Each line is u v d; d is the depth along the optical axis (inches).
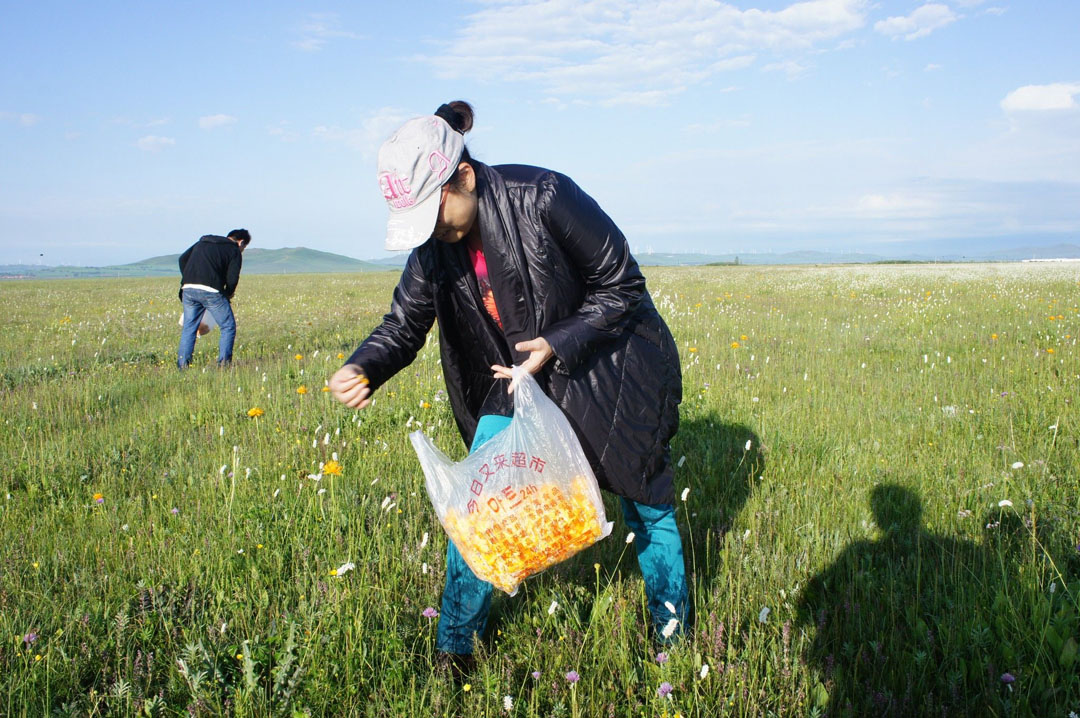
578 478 93.5
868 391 253.6
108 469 184.5
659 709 90.0
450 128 91.4
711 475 172.6
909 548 132.8
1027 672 95.0
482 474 93.7
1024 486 153.6
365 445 200.4
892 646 102.0
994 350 328.2
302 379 294.5
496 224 94.4
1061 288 781.9
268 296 1004.6
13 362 372.8
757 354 344.2
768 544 136.0
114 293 1192.8
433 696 92.6
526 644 106.1
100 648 104.8
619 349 102.2
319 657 99.3
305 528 141.9
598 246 96.8
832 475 170.9
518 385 94.2
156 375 325.1
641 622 113.3
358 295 1033.5
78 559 134.6
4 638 105.5
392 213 90.0
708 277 1349.7
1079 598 105.0
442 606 104.9
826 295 776.9
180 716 91.4
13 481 176.4
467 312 104.9
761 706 91.7
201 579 124.9
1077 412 207.9
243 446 200.4
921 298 694.5
